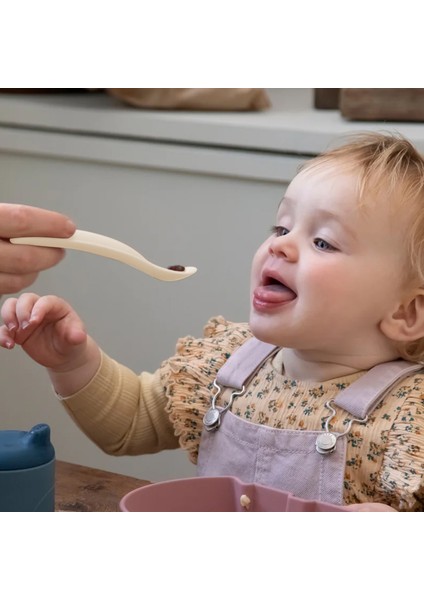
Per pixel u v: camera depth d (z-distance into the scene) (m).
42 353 0.84
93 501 0.77
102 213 1.37
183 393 0.85
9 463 0.63
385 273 0.75
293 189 0.77
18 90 1.48
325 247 0.75
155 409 0.90
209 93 1.35
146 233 1.34
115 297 1.38
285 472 0.76
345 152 0.79
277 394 0.80
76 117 1.35
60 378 0.87
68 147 1.36
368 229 0.75
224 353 0.87
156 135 1.30
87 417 0.89
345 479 0.74
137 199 1.34
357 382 0.77
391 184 0.75
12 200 1.42
